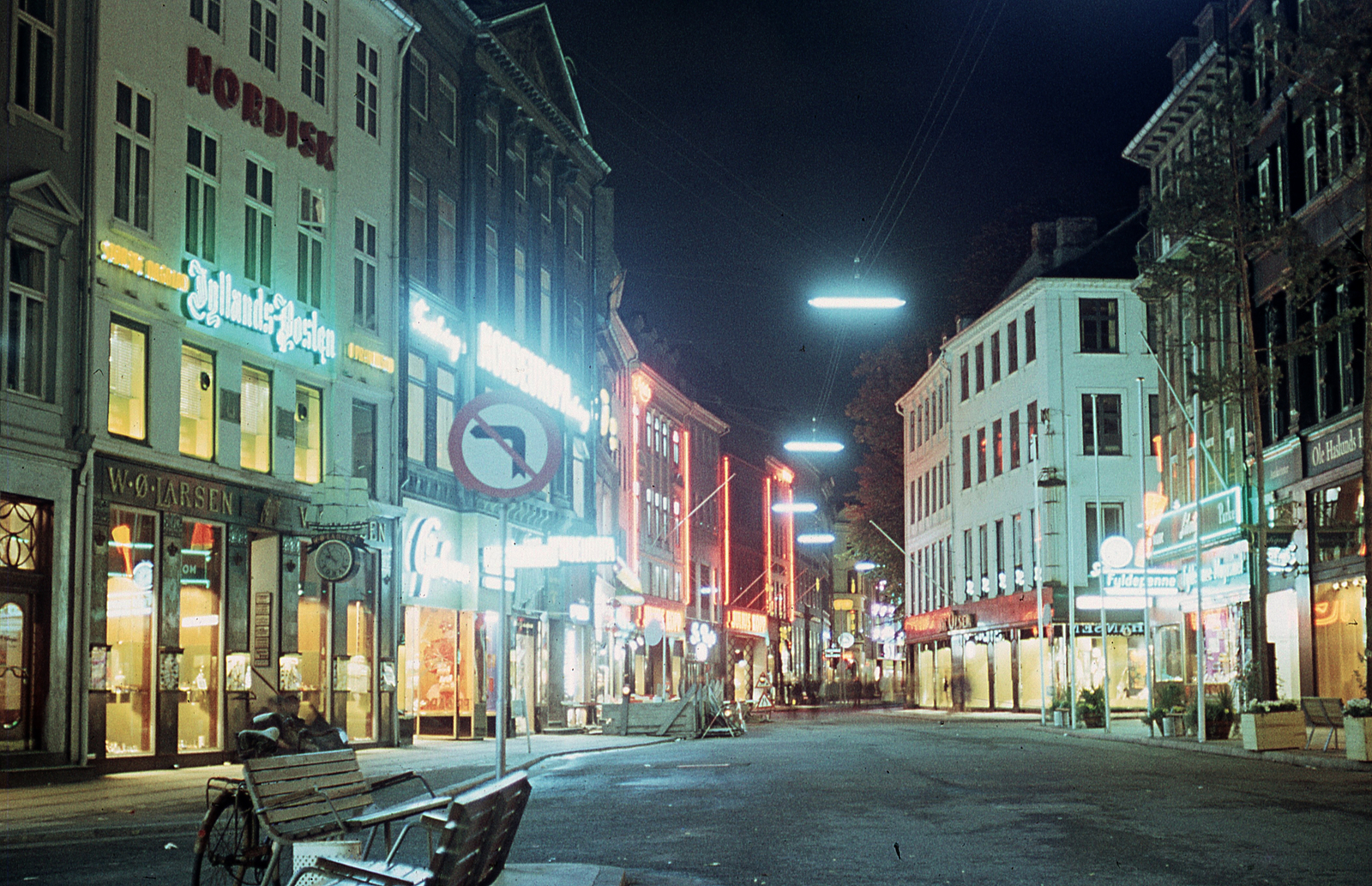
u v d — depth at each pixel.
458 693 34.62
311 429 29.00
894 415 79.56
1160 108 44.44
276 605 26.72
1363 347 31.55
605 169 49.12
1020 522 57.31
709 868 10.88
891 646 87.44
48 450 20.97
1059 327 54.66
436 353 34.66
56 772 20.52
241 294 26.00
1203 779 18.77
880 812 14.78
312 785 9.09
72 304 21.86
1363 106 25.00
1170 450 46.22
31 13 21.31
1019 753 25.72
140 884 10.37
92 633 21.67
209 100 25.56
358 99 31.34
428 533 32.78
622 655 56.72
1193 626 43.91
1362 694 30.94
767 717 60.50
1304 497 34.06
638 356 63.22
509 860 11.52
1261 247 35.06
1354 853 11.12
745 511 95.00
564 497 43.41
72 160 21.95
